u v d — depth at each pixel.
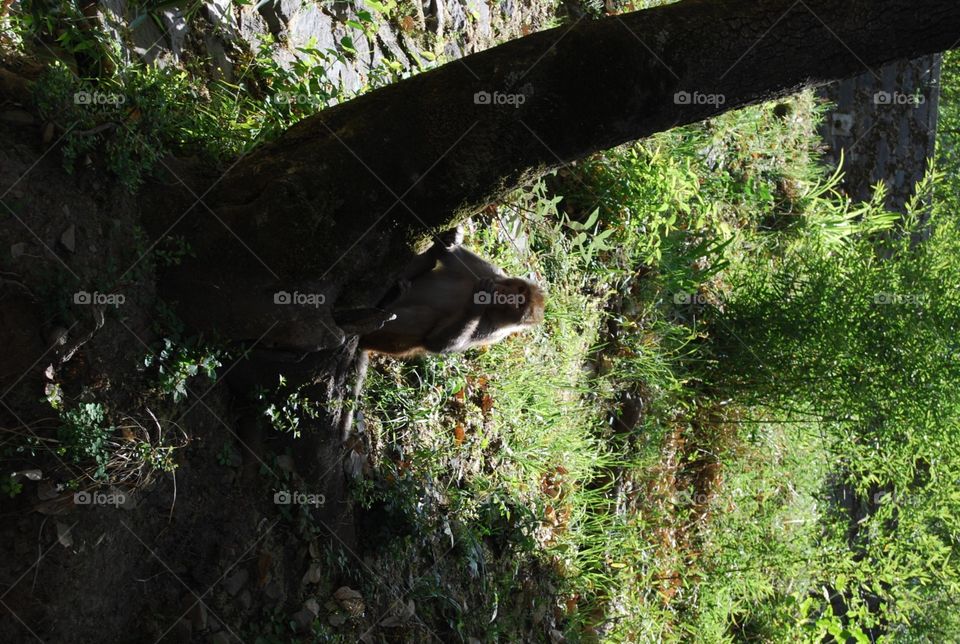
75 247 3.37
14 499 3.21
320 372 4.17
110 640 3.53
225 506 4.05
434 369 5.80
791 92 3.90
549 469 7.09
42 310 3.24
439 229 3.97
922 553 9.72
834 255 10.33
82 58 4.12
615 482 8.02
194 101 4.50
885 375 8.47
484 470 6.28
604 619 7.26
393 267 3.97
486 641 5.64
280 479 4.31
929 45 3.77
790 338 8.87
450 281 4.57
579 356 7.59
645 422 8.33
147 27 4.71
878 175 13.09
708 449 9.33
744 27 3.70
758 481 9.67
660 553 8.35
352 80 6.23
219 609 3.96
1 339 3.16
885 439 8.95
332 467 4.50
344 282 3.88
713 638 8.61
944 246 10.01
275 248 3.70
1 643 3.13
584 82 3.70
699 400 9.32
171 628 3.75
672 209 8.63
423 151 3.75
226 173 3.88
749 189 10.12
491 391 6.39
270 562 4.20
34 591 3.21
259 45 5.53
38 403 3.23
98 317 3.36
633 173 8.07
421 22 7.18
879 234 12.41
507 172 3.84
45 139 3.36
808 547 9.79
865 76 13.16
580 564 7.21
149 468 3.59
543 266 7.25
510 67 3.73
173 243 3.68
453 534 5.61
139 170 3.63
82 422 3.30
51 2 4.00
